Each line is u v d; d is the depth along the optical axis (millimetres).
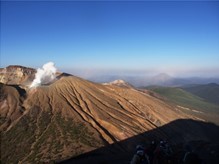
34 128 134125
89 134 126938
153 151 23938
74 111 151000
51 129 132500
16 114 148875
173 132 156875
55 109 153250
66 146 115812
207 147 45219
